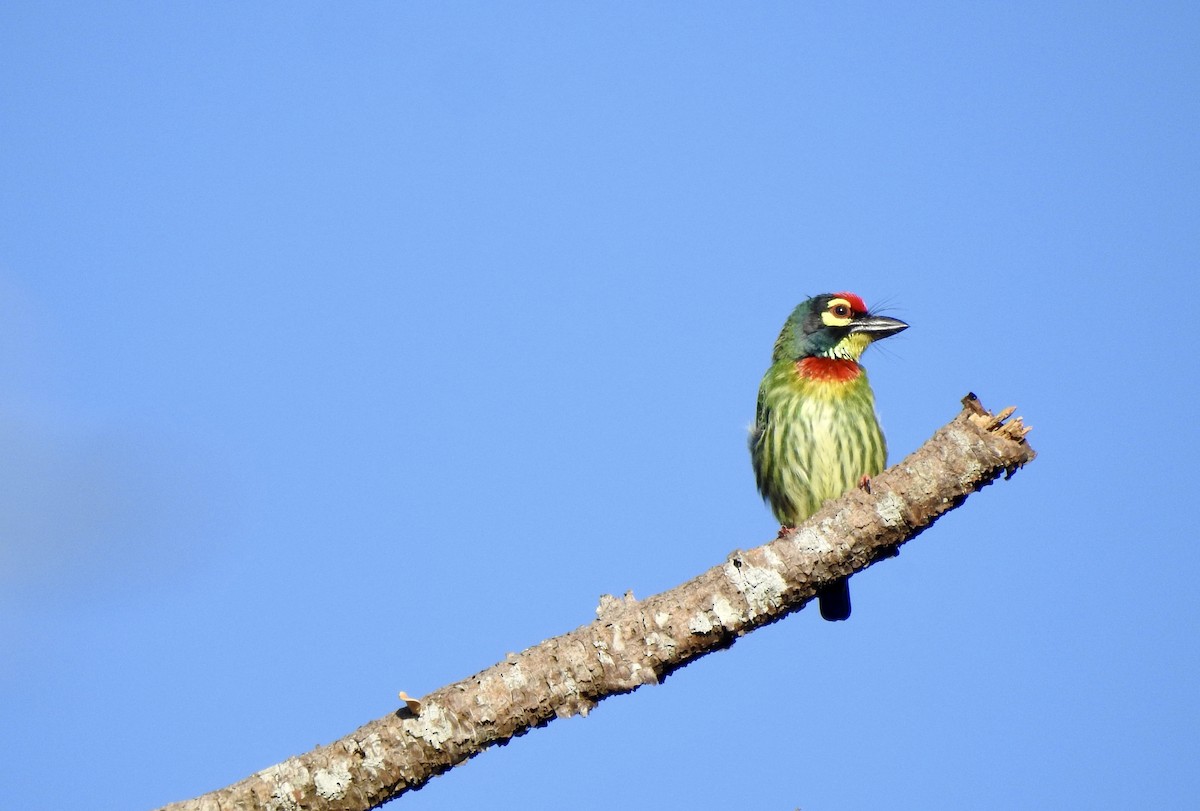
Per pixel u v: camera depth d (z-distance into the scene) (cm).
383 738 939
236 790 931
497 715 946
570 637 970
